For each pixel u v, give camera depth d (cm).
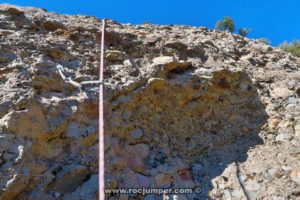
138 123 455
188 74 523
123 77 489
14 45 469
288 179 418
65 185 362
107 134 418
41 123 379
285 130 491
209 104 509
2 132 353
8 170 332
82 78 465
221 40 729
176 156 450
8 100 381
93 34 563
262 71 626
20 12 551
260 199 397
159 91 487
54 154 376
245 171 433
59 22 566
